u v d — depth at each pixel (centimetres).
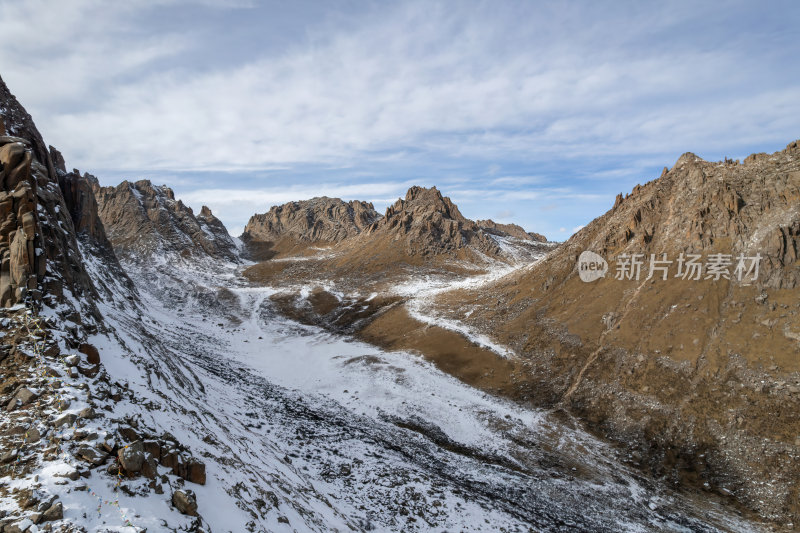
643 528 3309
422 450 4525
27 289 2095
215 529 1484
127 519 1229
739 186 7238
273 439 3850
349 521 2584
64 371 1816
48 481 1252
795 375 4603
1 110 4912
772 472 3878
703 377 5203
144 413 2011
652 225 8362
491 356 7638
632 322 6681
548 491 3850
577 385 6112
